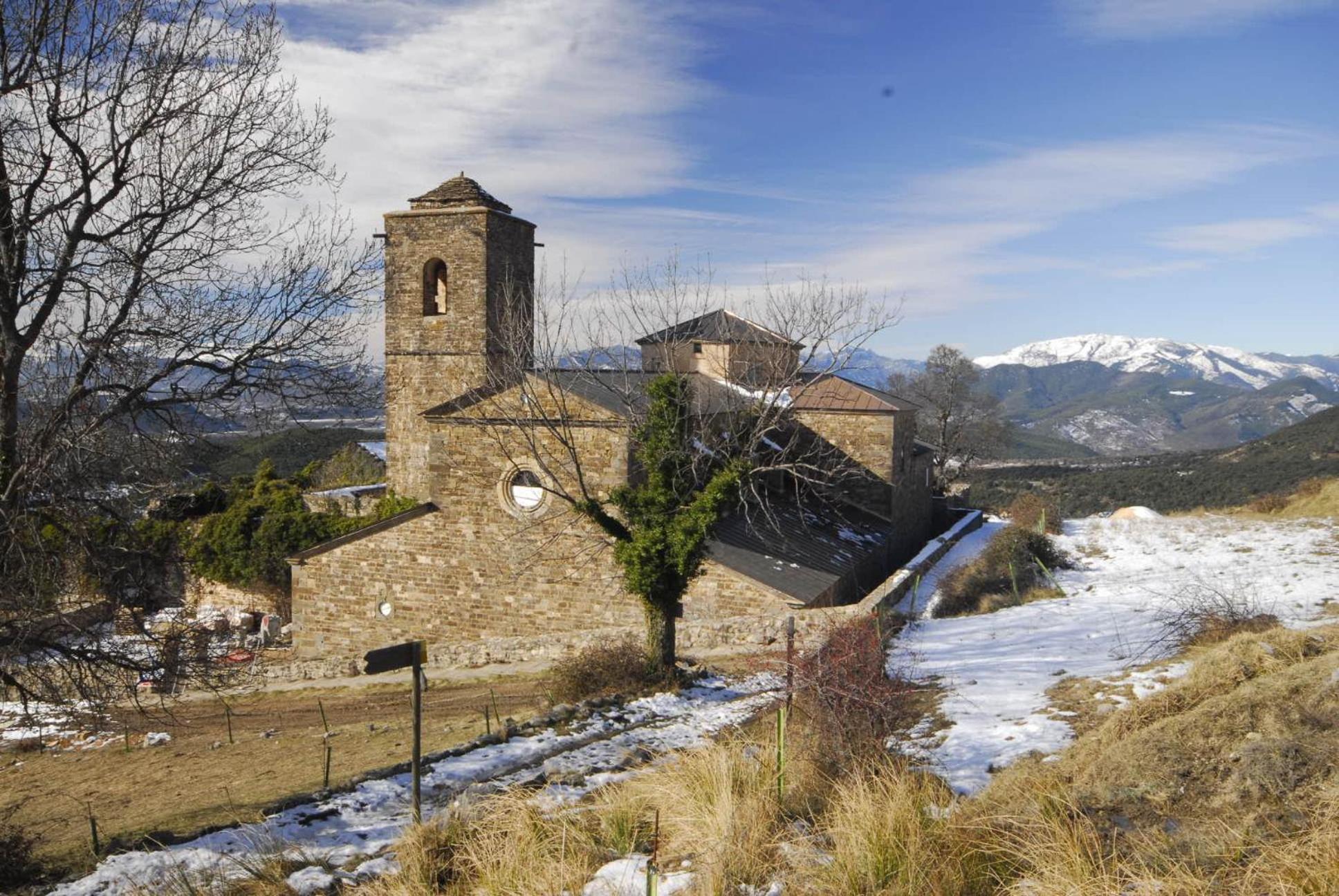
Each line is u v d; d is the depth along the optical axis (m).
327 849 8.59
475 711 17.12
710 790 7.60
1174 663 11.68
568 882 6.46
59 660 12.13
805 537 25.05
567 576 22.00
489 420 19.08
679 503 17.11
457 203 28.14
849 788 7.44
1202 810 6.34
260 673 21.58
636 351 26.98
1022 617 18.56
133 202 12.50
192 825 10.84
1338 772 6.21
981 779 8.12
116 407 11.93
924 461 35.53
